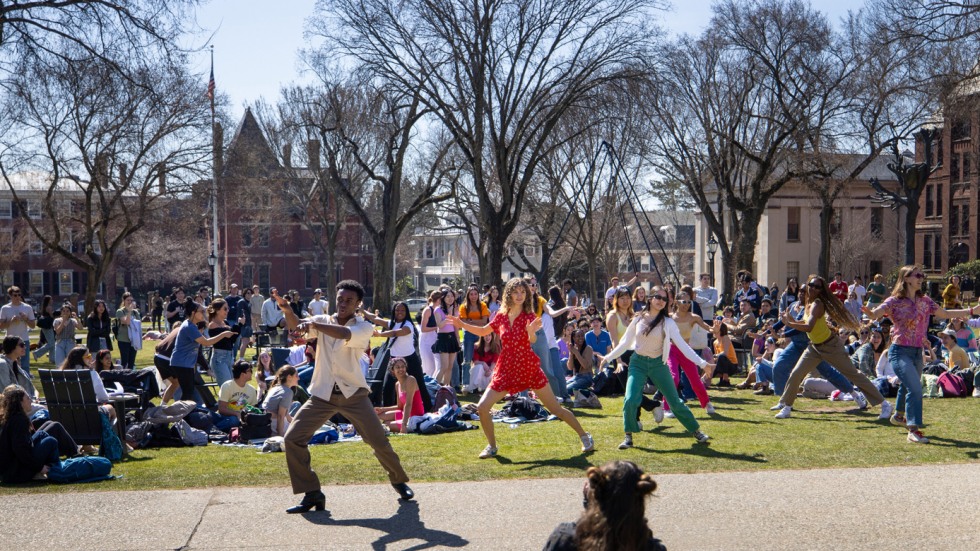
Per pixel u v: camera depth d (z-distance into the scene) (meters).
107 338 20.05
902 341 9.95
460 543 6.13
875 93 37.00
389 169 46.62
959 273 55.25
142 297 70.12
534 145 39.28
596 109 32.78
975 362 15.55
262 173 57.09
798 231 68.25
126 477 8.31
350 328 7.00
